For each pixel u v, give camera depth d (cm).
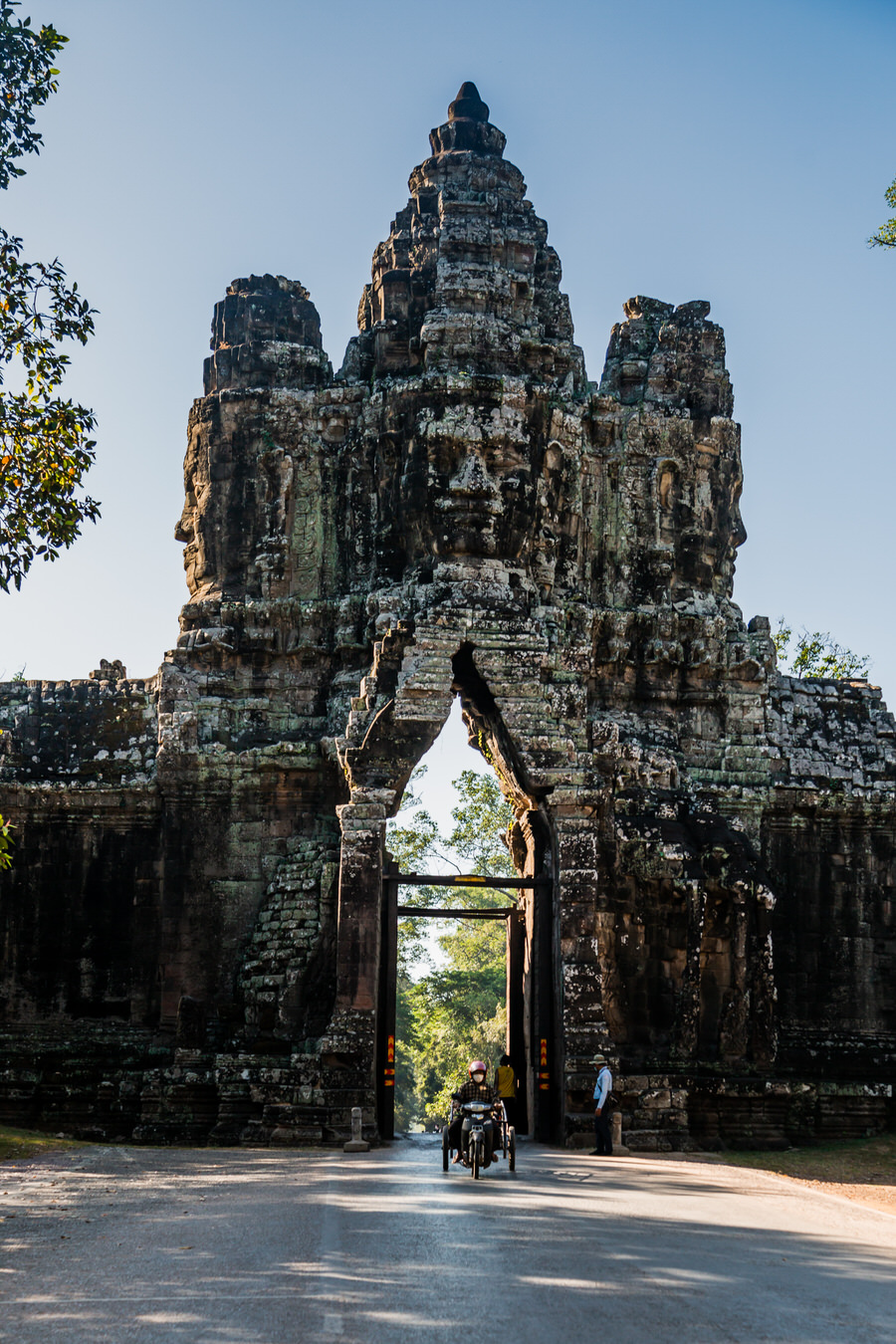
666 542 3681
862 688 3741
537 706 3086
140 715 3547
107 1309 1088
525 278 3603
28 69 2302
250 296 3762
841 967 3466
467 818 5709
